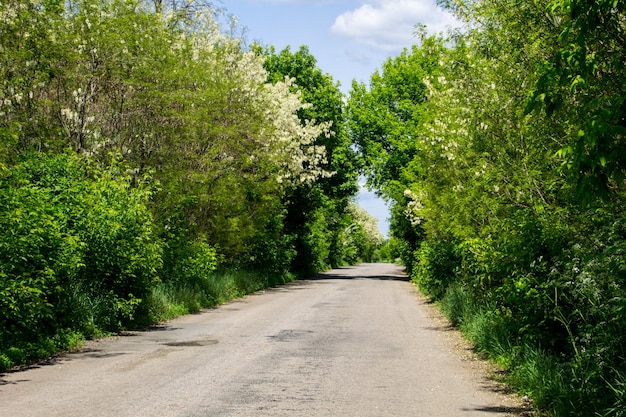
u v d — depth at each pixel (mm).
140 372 8672
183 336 12523
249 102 25281
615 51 5477
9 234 9820
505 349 9555
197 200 20719
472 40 10172
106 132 18234
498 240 9406
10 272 9977
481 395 7477
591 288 6629
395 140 38406
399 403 7004
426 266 19281
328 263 63969
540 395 6879
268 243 31016
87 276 13117
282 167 30016
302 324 14609
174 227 19297
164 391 7457
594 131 4324
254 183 25734
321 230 50750
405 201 32969
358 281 36219
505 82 9578
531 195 9000
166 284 18094
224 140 22562
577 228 7660
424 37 15969
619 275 5477
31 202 10664
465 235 12680
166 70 18438
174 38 20250
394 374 8719
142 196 15766
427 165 16750
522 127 9312
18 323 10109
